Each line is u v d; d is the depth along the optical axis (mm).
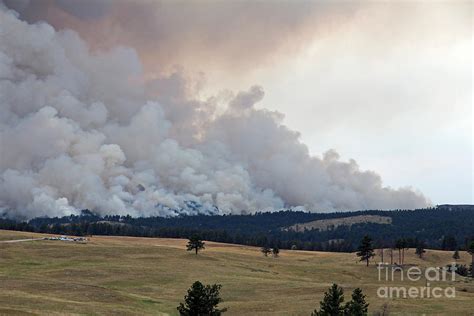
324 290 110188
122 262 154875
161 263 157000
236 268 159750
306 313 81875
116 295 93938
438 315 80000
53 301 78938
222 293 109188
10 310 65125
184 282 123188
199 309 60312
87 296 90688
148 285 117125
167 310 87562
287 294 107312
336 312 64875
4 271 128000
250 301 99750
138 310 82250
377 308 85750
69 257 159500
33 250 169500
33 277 113000
